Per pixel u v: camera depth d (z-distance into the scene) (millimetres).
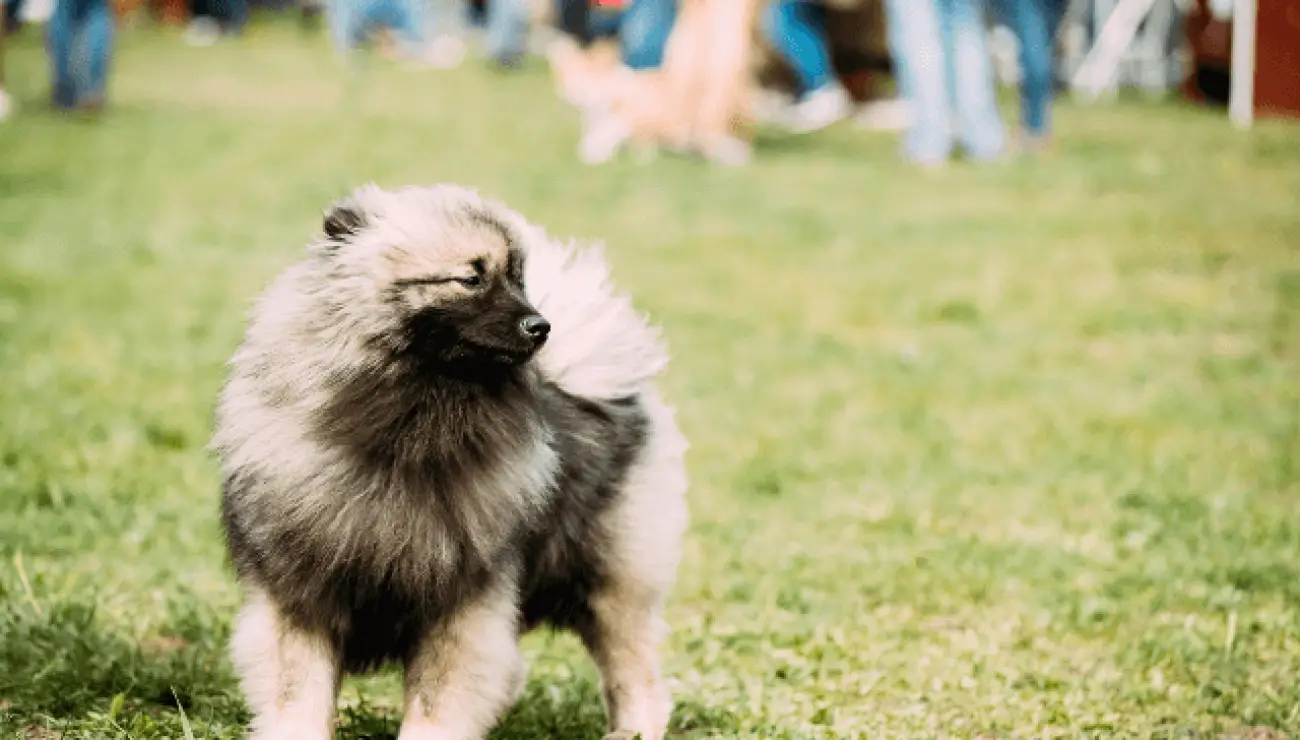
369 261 5715
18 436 10922
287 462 5668
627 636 6660
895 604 8703
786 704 7199
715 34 23438
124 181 21156
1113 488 10844
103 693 6809
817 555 9469
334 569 5758
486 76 34062
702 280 16969
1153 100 31734
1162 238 19047
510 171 22250
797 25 27766
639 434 6566
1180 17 32938
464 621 5875
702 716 7066
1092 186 21969
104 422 11406
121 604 8070
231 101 28734
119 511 9500
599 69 23531
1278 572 9125
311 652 5836
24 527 9117
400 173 21938
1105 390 13445
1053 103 31031
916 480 11039
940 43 23625
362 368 5676
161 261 17156
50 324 14297
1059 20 29875
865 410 12789
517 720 6797
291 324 5730
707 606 8641
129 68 33156
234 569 5996
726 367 13914
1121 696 7367
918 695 7352
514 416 5883
